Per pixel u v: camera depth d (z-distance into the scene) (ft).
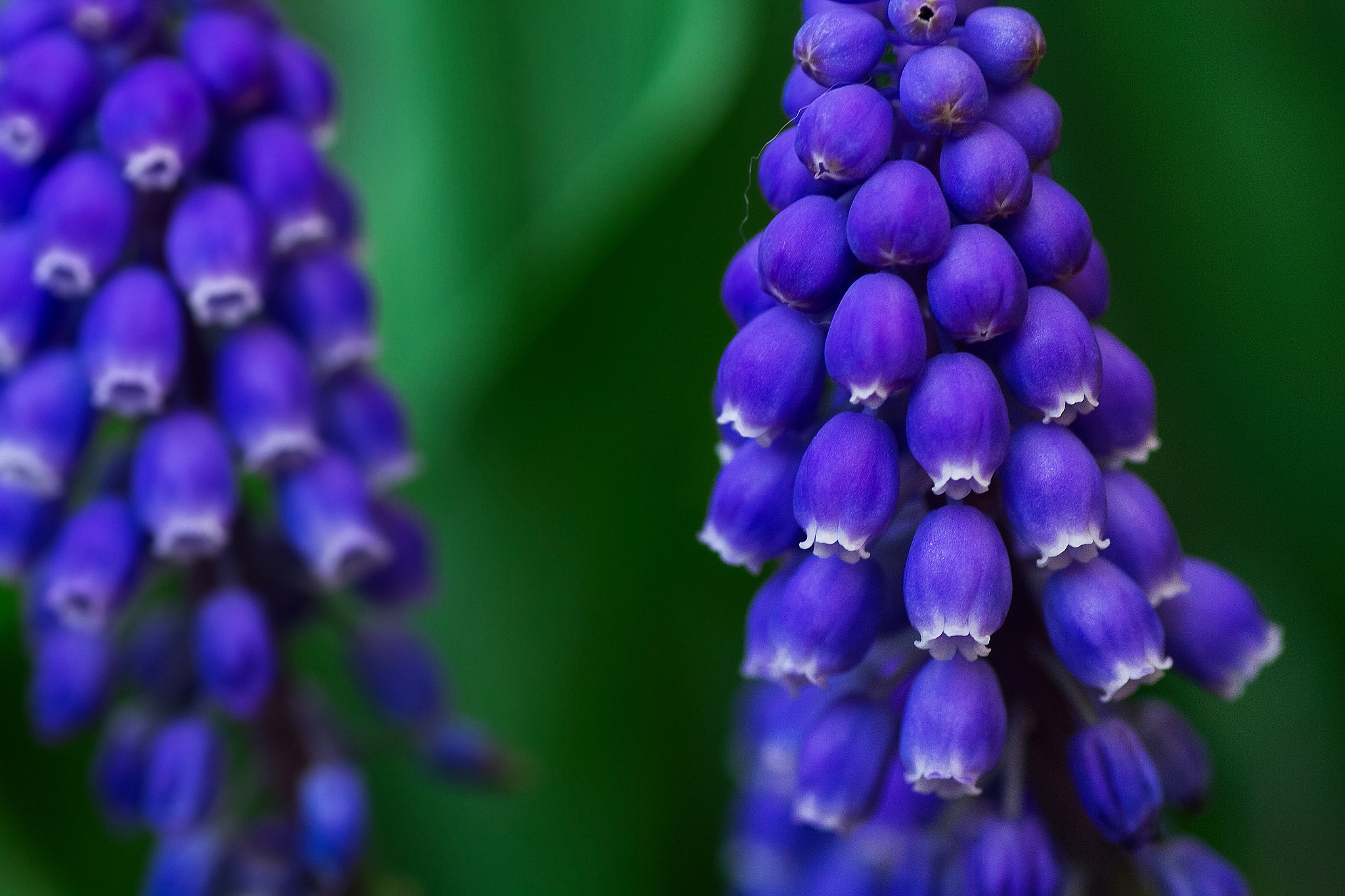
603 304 0.81
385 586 0.78
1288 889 0.83
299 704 0.78
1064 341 0.61
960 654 0.62
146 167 0.73
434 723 0.79
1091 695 0.64
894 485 0.62
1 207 0.75
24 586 0.80
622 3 0.83
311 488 0.76
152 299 0.74
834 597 0.62
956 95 0.61
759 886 0.77
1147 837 0.63
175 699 0.77
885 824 0.66
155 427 0.75
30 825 0.85
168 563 0.77
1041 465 0.62
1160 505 0.63
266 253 0.74
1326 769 0.84
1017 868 0.63
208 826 0.77
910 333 0.61
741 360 0.62
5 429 0.75
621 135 0.78
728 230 0.81
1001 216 0.61
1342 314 0.86
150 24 0.74
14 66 0.73
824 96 0.61
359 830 0.76
